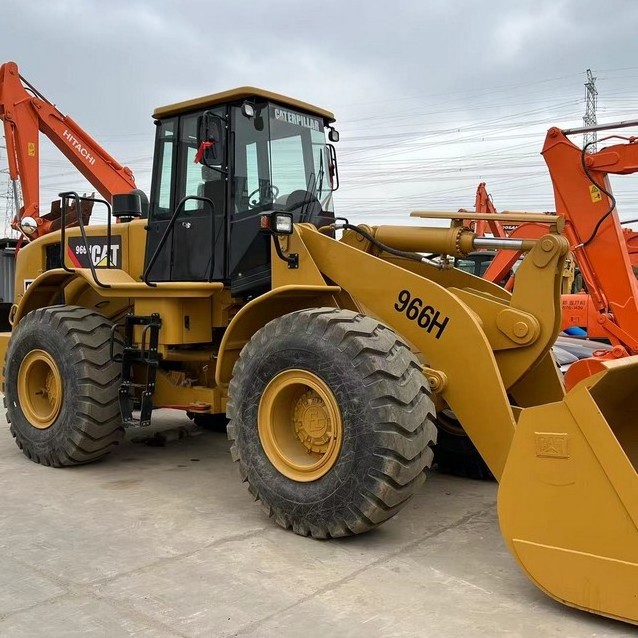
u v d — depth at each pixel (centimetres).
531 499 287
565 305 1074
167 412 736
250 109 449
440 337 364
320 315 366
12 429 532
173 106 485
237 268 457
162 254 502
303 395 376
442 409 434
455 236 409
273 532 371
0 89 923
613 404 327
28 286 579
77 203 500
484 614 279
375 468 334
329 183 519
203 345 514
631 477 262
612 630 266
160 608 282
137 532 370
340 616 276
